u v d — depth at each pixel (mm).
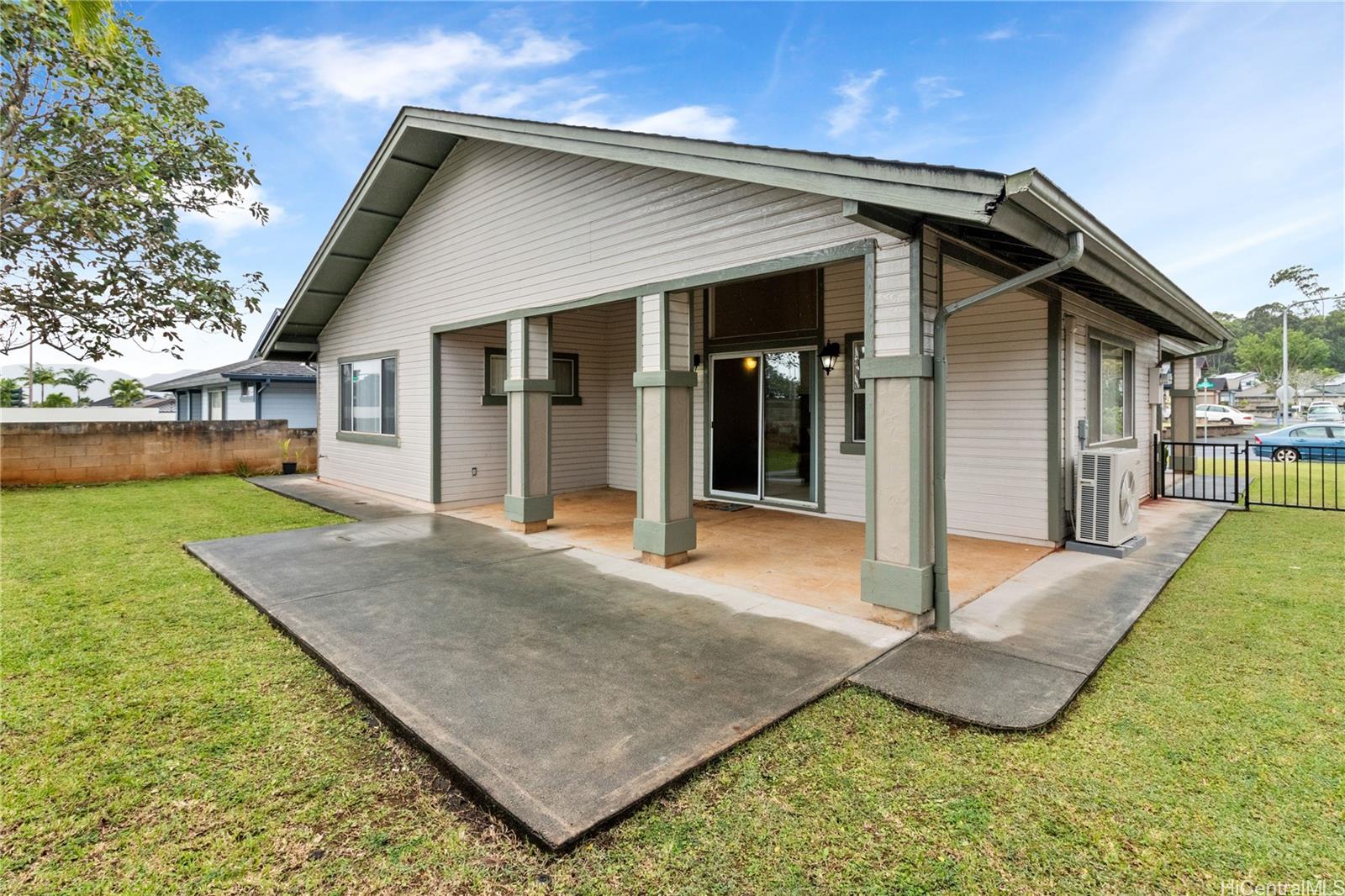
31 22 7227
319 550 6312
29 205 8188
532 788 2361
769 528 7359
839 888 1948
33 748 2697
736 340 8828
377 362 10008
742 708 3016
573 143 5645
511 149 7285
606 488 10852
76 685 3293
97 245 9102
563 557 6031
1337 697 3115
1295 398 45781
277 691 3277
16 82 8008
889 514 4148
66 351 9930
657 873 2010
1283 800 2340
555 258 6730
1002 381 6582
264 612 4461
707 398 9258
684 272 5387
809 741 2775
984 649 3736
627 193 5910
